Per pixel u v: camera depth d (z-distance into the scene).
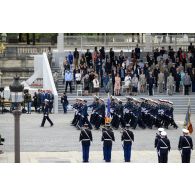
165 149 85.69
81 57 163.38
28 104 146.62
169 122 123.69
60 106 149.00
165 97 150.88
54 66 169.50
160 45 185.00
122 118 121.00
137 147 103.94
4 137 113.25
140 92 156.12
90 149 102.38
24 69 189.50
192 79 157.75
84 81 153.25
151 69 160.38
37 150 101.06
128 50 182.12
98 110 122.00
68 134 116.38
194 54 164.25
